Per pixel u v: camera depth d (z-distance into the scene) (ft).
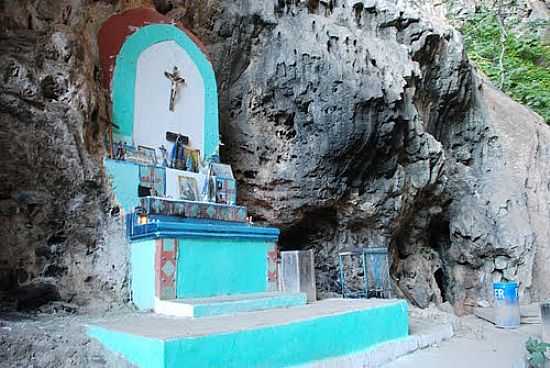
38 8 15.46
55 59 14.94
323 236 24.27
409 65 24.21
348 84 21.30
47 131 14.46
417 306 26.76
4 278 13.29
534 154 32.58
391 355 14.53
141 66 17.21
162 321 11.84
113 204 15.53
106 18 17.46
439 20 29.58
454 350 16.43
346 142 21.48
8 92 13.83
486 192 30.12
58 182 14.64
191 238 14.90
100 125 15.98
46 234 14.46
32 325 11.14
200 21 21.63
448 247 30.32
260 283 16.63
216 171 18.61
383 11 25.43
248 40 22.24
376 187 23.49
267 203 22.20
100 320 12.19
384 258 22.70
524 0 48.73
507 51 45.50
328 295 22.50
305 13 23.16
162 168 16.88
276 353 10.84
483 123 31.73
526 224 29.27
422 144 24.71
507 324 22.88
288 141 22.26
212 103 19.38
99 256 15.12
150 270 14.43
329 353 12.32
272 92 21.81
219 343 9.76
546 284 29.68
